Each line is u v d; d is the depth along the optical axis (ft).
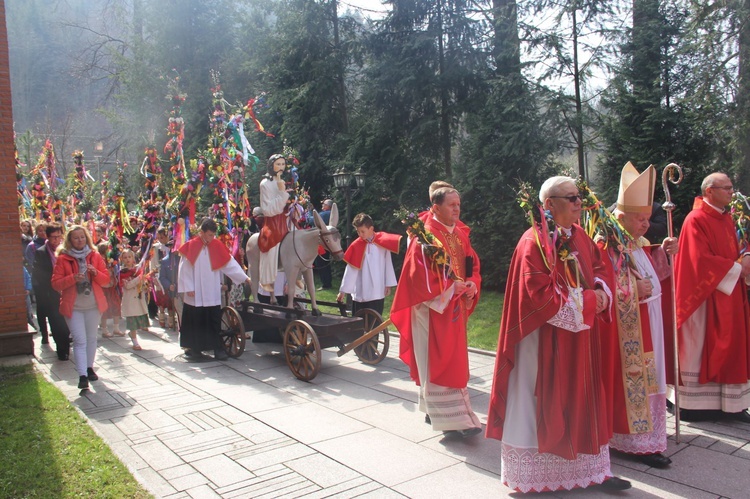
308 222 31.99
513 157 45.06
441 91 55.67
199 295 26.96
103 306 23.09
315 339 22.90
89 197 48.44
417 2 55.57
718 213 17.76
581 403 12.63
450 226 17.90
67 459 15.39
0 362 25.67
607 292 13.44
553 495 13.24
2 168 25.91
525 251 13.03
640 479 13.93
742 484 13.56
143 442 17.19
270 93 67.56
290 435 17.44
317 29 63.57
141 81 83.20
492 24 51.42
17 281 26.23
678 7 42.06
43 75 142.51
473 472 14.70
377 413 19.29
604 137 43.93
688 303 17.44
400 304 16.80
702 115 38.24
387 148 57.98
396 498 13.46
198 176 30.32
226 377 24.31
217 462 15.67
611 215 15.19
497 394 13.47
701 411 17.75
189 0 83.41
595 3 44.04
